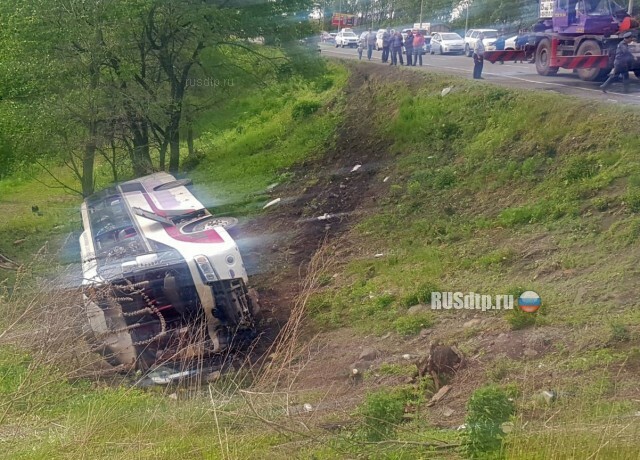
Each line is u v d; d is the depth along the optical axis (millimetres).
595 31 17875
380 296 11164
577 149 12852
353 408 6711
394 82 22516
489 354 7887
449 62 28391
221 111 22625
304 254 14812
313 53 21984
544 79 19047
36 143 18750
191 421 6285
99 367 8930
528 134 14297
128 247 10672
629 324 7688
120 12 18500
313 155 22078
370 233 14477
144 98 19578
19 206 24656
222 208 20047
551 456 4863
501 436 5129
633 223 10078
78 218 20375
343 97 25094
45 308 8586
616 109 13047
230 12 19859
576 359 7188
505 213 12344
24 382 7098
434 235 13078
